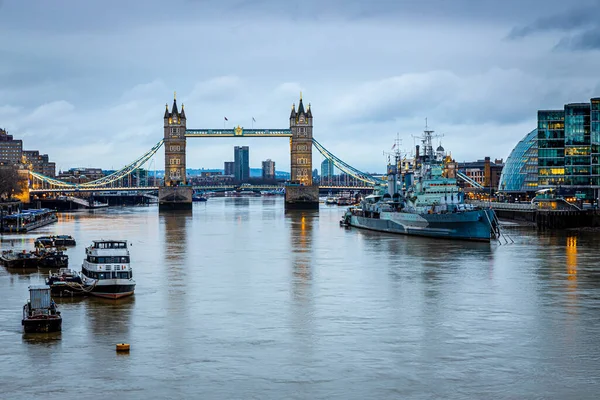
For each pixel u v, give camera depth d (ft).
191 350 241.76
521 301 313.12
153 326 271.69
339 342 250.37
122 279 322.14
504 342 249.75
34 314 264.52
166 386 209.97
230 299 319.47
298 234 650.02
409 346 245.45
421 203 626.64
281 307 303.07
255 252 495.41
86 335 259.39
